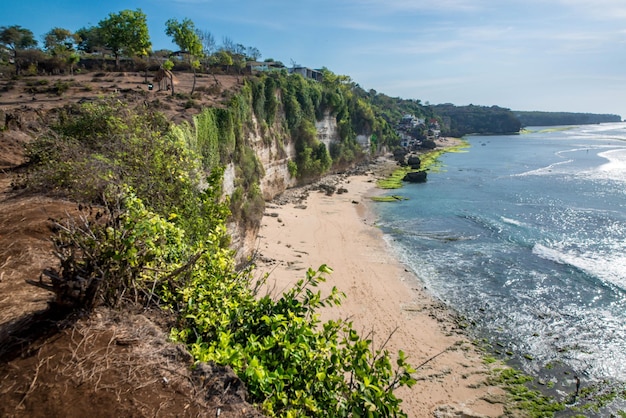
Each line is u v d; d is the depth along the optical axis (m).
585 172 73.25
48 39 72.31
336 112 78.00
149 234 6.31
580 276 28.69
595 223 40.81
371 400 5.10
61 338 5.27
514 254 33.31
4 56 67.44
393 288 27.14
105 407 4.43
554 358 19.78
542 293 26.33
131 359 5.10
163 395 4.68
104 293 5.88
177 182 11.11
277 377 5.21
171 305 6.59
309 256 32.44
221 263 7.49
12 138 21.95
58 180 12.55
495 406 16.69
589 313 23.80
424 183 67.31
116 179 10.51
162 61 64.06
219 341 5.99
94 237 5.88
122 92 39.34
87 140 15.55
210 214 10.00
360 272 29.69
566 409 16.61
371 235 39.34
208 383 4.92
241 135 38.19
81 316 5.60
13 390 4.53
